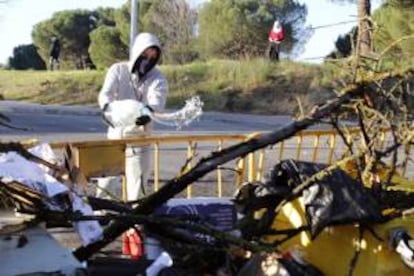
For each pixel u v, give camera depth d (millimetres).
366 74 4742
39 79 37812
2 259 3637
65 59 56469
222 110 30500
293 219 4742
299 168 4641
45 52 57594
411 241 4258
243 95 31469
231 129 22234
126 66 7477
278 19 41250
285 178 4699
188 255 4656
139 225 4816
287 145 12914
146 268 4617
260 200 4746
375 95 4723
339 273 4480
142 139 6992
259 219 4742
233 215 5609
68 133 19031
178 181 4562
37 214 4145
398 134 4785
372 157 4746
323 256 4559
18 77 39281
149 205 4574
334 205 4344
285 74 32531
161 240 4781
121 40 47938
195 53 43062
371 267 4352
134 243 5426
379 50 5438
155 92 7488
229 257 4645
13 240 3826
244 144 4629
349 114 4832
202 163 4594
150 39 7410
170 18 44062
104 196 7039
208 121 25312
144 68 7465
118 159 6766
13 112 26328
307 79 31344
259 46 41406
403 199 4711
